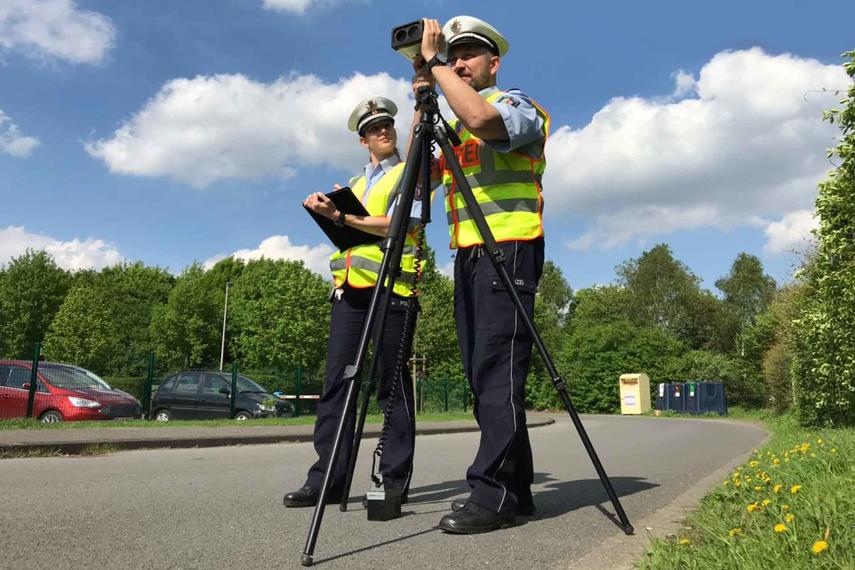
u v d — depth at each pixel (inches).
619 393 1514.5
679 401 1389.0
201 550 105.0
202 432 404.5
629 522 121.8
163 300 2576.3
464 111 111.3
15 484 182.4
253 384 683.4
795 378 606.5
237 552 103.6
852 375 437.1
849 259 418.9
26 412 486.9
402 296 156.5
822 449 215.5
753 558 87.6
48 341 1638.8
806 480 151.3
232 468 237.9
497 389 117.7
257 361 1943.9
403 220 113.7
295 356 1856.5
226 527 123.1
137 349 2107.5
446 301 1611.7
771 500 128.8
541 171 126.1
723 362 1576.0
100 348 1660.9
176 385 653.9
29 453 281.6
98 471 220.5
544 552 103.8
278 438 410.3
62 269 1929.1
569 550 105.3
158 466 243.3
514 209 121.0
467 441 435.5
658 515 138.2
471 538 112.1
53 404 491.8
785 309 771.4
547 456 305.9
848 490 123.5
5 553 102.8
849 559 83.4
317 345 1899.6
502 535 114.5
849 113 371.9
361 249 154.5
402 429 154.6
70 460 266.1
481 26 125.6
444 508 145.3
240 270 2704.2
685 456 315.6
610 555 101.9
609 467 257.3
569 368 1563.7
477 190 123.2
